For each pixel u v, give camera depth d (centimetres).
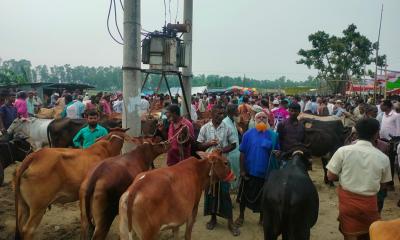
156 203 428
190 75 984
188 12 974
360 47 3822
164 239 612
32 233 507
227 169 546
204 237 626
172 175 471
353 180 434
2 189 856
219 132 658
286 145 636
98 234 482
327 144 965
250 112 1155
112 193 486
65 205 761
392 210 773
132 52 704
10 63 12638
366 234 438
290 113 641
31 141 1030
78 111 1236
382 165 429
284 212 438
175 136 612
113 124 1048
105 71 13038
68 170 525
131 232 415
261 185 637
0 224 656
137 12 701
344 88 3853
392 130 916
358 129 444
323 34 3981
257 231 652
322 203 817
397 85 2056
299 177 464
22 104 1284
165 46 777
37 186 502
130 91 712
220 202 630
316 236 645
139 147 559
